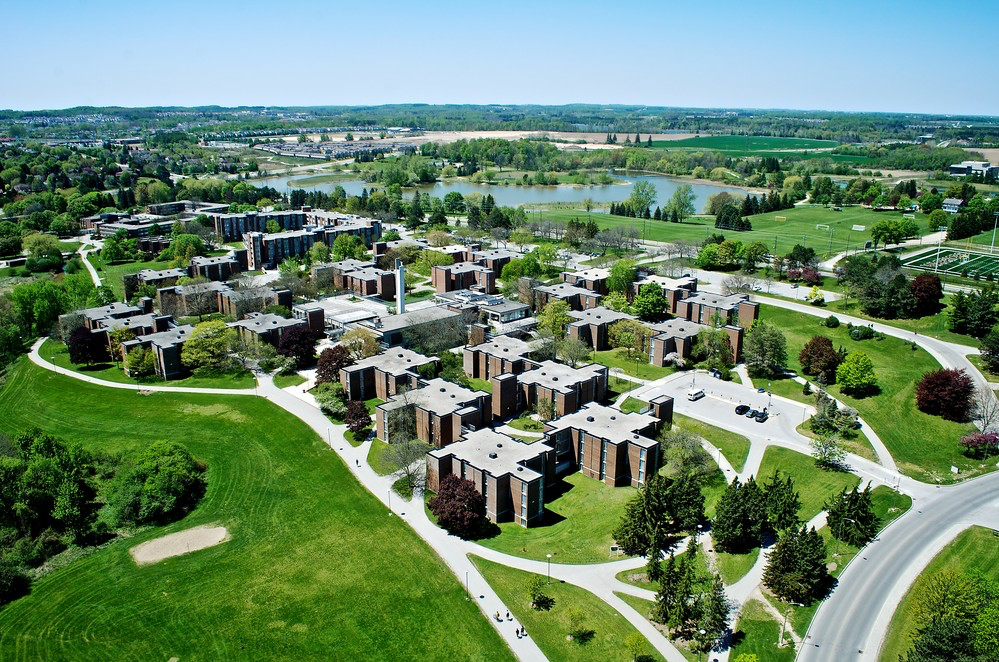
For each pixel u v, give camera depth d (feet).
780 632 330.75
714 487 451.12
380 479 462.60
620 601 351.87
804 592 344.49
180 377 625.00
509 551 391.86
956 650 288.30
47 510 416.46
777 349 611.06
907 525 409.90
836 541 395.34
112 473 467.93
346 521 418.72
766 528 406.62
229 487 455.22
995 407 513.04
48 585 368.89
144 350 622.13
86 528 413.59
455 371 589.32
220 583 367.25
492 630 334.44
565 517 424.87
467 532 404.57
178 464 446.19
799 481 457.27
